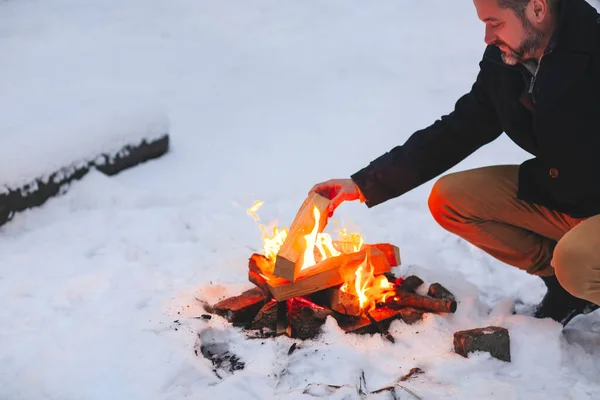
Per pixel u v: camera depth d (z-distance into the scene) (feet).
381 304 10.27
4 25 21.26
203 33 21.39
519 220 9.79
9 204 12.50
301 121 17.10
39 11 22.36
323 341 9.50
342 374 8.96
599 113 8.21
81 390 8.61
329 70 19.36
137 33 21.21
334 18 22.45
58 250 11.84
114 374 8.82
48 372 8.85
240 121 17.07
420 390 8.71
